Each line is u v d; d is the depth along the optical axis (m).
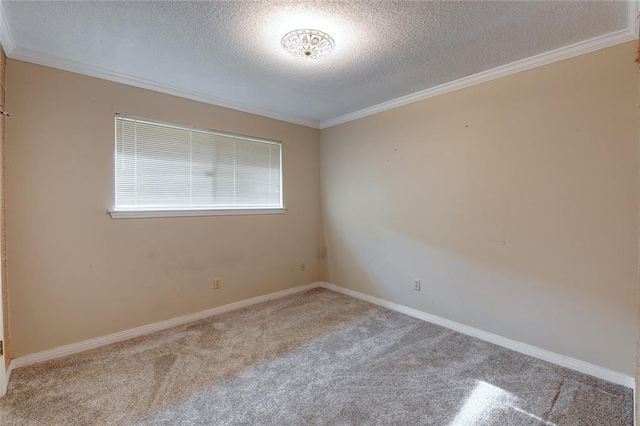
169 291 3.04
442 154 3.00
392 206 3.47
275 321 3.17
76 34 2.05
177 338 2.79
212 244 3.33
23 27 1.96
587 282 2.21
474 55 2.35
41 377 2.16
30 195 2.32
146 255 2.89
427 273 3.17
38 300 2.37
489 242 2.70
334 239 4.20
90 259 2.60
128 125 2.80
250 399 1.93
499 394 1.97
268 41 2.14
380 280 3.63
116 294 2.73
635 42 2.00
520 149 2.50
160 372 2.23
